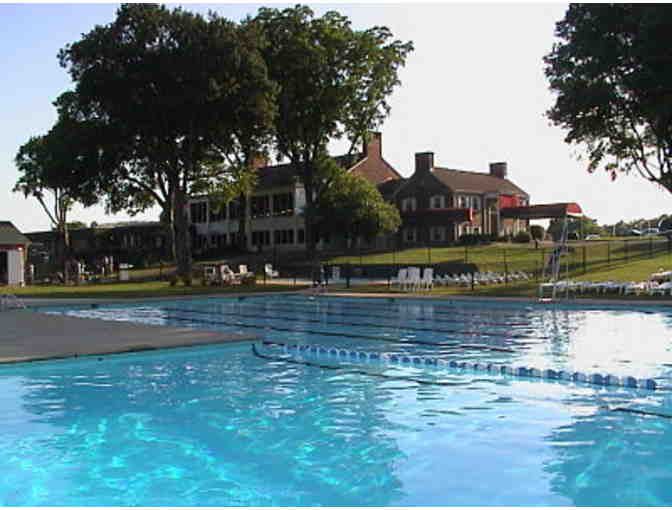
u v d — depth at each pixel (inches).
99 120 1638.8
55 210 2625.5
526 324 745.0
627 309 908.0
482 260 1813.5
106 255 2581.2
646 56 1255.5
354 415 343.0
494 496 231.1
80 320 761.6
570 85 1389.0
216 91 1529.3
